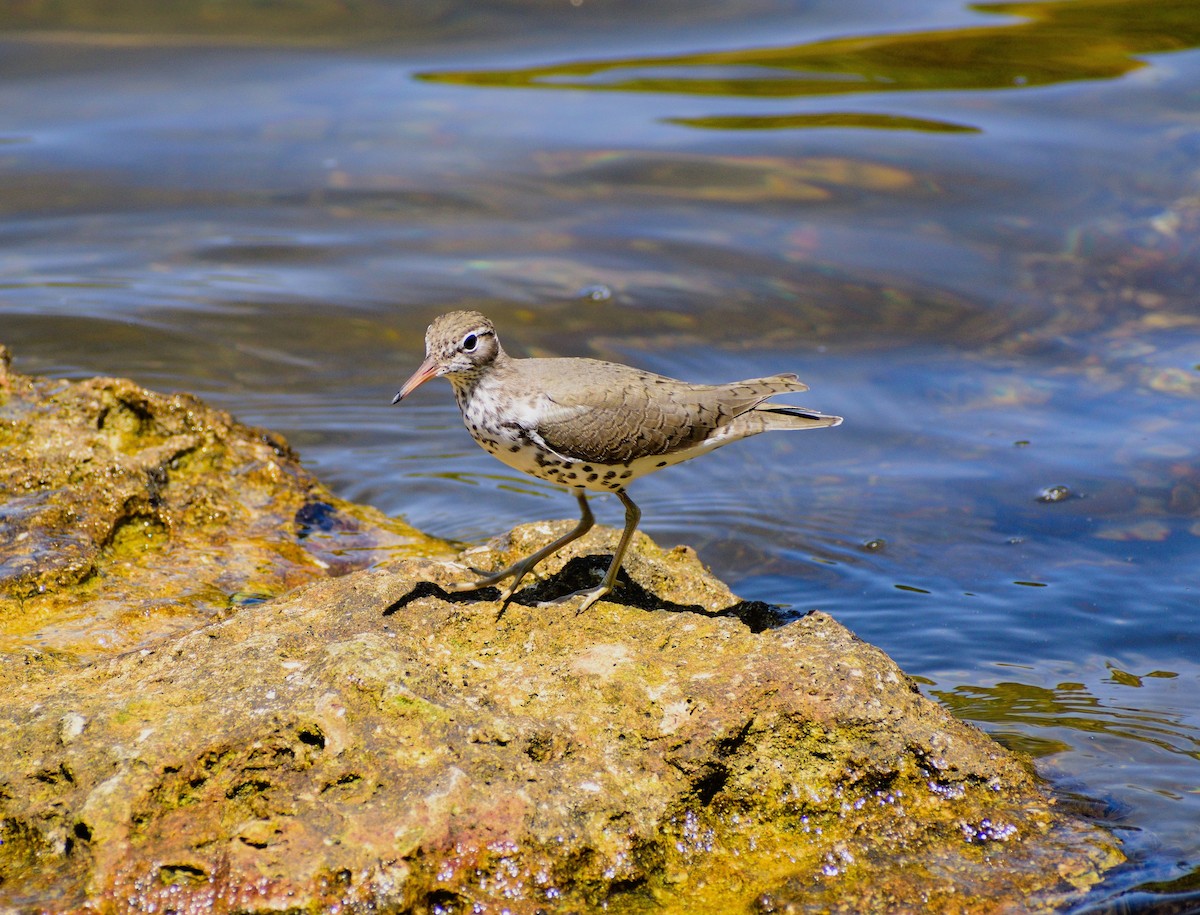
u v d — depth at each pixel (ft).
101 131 73.36
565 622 30.94
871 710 28.43
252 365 56.13
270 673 27.58
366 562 39.88
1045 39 80.89
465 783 25.00
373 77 80.64
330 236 65.57
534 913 24.23
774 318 59.21
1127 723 33.35
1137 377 53.88
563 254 64.18
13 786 25.04
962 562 42.98
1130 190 65.57
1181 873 26.73
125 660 29.17
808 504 47.47
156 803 24.49
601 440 31.78
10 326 57.16
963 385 54.19
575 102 77.61
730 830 27.43
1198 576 41.29
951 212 65.82
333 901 23.36
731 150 71.46
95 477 38.88
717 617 31.24
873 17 86.22
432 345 32.24
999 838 27.63
